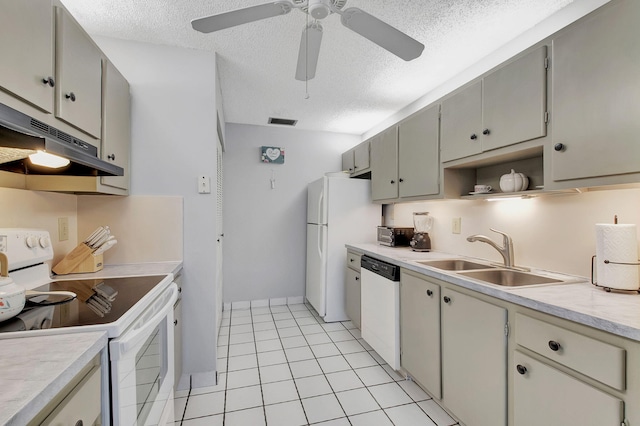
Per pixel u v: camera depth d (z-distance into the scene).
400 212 3.17
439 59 2.12
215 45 1.97
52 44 1.12
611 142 1.11
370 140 3.14
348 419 1.66
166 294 1.37
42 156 1.06
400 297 2.09
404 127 2.50
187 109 2.00
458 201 2.35
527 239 1.79
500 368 1.29
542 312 1.12
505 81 1.56
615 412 0.88
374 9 1.61
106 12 1.64
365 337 2.52
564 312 1.03
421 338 1.85
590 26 1.18
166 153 1.98
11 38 0.91
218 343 2.63
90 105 1.40
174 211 1.99
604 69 1.13
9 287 0.91
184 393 1.90
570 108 1.25
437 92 2.56
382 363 2.29
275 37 1.88
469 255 2.24
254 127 3.64
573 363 1.00
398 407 1.77
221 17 1.19
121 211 1.92
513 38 1.88
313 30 1.31
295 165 3.79
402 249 2.66
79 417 0.71
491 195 1.78
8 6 0.90
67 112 1.21
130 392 0.92
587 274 1.47
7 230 1.24
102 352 0.85
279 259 3.73
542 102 1.37
